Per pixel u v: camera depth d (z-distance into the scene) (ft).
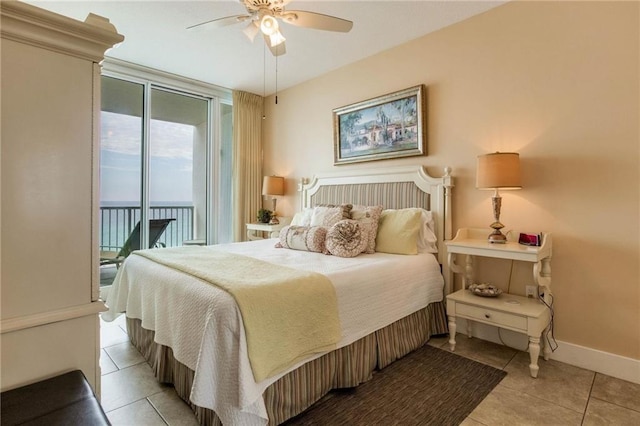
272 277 5.85
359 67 11.79
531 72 8.05
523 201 8.19
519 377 6.84
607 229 7.05
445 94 9.59
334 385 6.21
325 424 5.35
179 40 10.35
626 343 6.83
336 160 12.42
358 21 9.20
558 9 7.65
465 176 9.21
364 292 6.68
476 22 8.95
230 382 4.62
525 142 8.14
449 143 9.52
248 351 4.66
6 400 2.74
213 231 15.03
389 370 7.13
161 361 6.36
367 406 5.84
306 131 13.88
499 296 8.09
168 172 13.89
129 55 11.44
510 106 8.38
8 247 2.77
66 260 3.08
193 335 5.21
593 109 7.20
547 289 7.57
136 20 9.17
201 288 5.42
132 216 12.92
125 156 12.69
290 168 14.65
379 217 9.60
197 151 14.75
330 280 6.18
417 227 9.00
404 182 10.28
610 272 7.02
